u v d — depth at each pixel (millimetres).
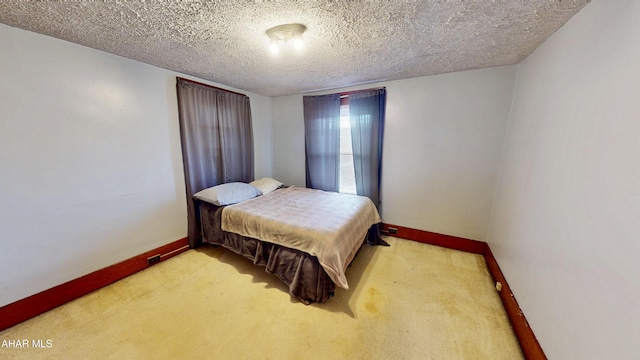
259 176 3648
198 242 2682
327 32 1535
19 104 1484
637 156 752
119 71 1944
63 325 1529
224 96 2906
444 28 1480
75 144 1736
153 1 1161
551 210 1267
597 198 923
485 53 1892
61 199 1692
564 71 1298
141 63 2090
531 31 1470
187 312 1664
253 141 3473
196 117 2570
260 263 2088
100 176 1887
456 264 2350
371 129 2898
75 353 1332
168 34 1547
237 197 2639
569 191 1122
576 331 965
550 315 1161
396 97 2770
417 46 1764
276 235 1966
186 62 2096
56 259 1688
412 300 1811
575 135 1125
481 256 2520
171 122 2371
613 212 834
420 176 2781
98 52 1812
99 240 1909
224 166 2945
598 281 875
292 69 2311
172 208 2439
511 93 2225
